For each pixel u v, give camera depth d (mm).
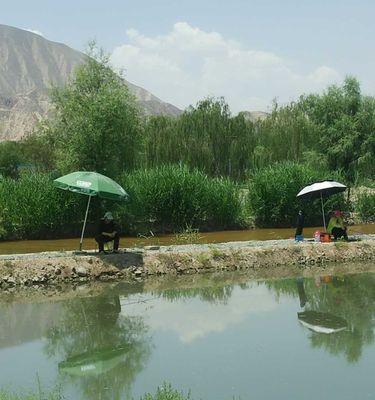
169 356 11516
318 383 9812
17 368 10984
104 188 20797
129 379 10188
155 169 38312
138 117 38188
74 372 10680
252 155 60188
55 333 13602
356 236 29688
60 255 22078
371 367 10641
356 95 48438
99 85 37531
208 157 60656
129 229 35469
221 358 11305
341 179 41469
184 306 16516
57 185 21031
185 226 36625
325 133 48062
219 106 64062
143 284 20250
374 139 46344
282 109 63344
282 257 24562
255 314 15344
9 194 33188
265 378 10086
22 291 19016
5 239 32906
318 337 12789
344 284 20000
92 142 35531
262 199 39375
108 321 14781
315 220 40938
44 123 37375
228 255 23781
